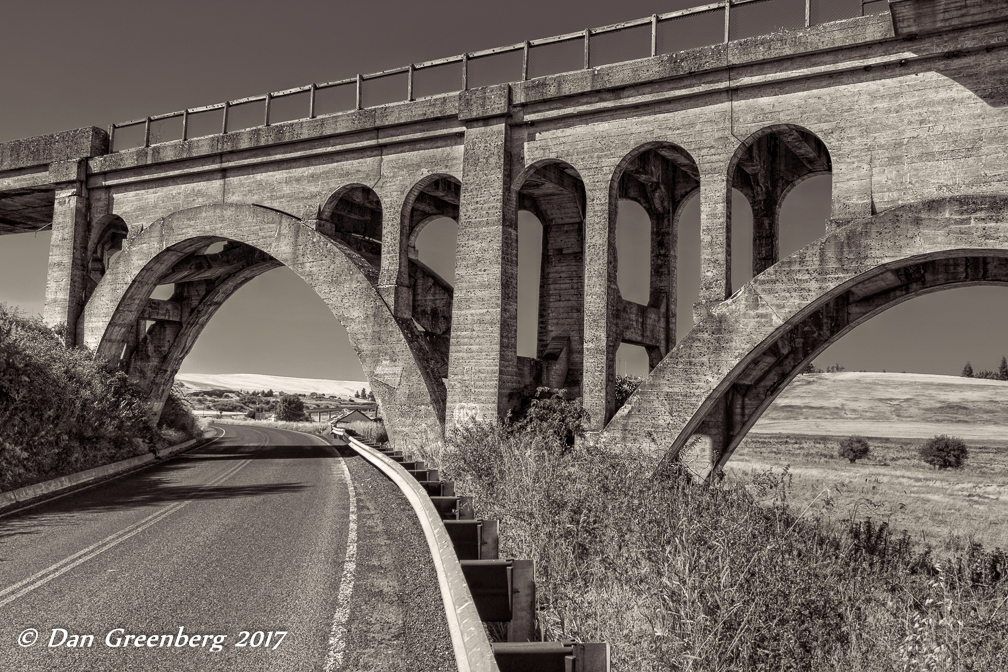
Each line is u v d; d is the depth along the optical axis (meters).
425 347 21.92
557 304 23.88
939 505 28.23
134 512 12.15
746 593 7.03
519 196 23.14
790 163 20.75
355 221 26.88
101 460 19.81
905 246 14.97
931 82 15.45
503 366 19.48
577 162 19.20
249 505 12.75
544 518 9.37
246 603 6.69
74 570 7.96
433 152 21.52
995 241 14.23
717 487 12.39
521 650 3.94
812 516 14.18
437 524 7.78
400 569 7.98
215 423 66.06
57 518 11.62
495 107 19.95
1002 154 14.69
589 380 18.25
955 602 8.88
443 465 16.92
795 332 19.55
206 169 25.30
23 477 15.35
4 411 16.55
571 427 17.94
